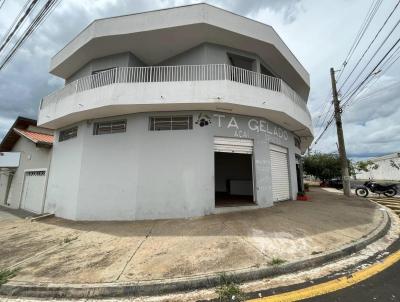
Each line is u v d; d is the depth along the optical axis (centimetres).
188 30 869
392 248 499
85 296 339
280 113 921
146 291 341
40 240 611
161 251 476
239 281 363
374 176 4003
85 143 918
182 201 793
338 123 1436
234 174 1453
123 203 820
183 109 848
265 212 802
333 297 308
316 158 2686
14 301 337
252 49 999
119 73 870
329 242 500
